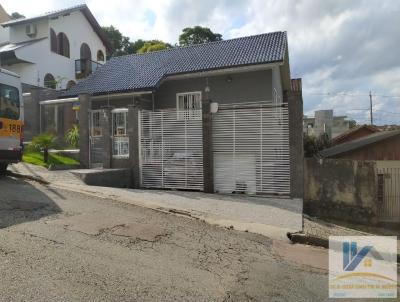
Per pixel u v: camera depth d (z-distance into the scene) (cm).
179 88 1867
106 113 1415
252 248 670
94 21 3397
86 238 620
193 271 527
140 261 545
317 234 792
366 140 2031
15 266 484
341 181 1111
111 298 421
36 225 664
